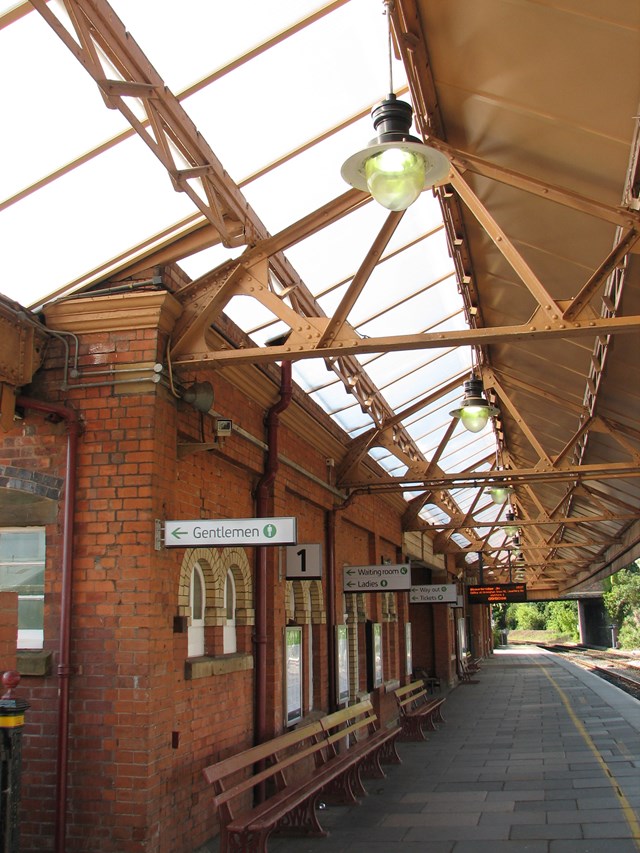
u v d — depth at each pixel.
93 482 7.39
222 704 8.59
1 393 7.27
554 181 7.34
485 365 13.58
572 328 6.61
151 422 7.40
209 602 8.67
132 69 5.20
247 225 7.09
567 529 28.67
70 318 7.63
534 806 9.01
